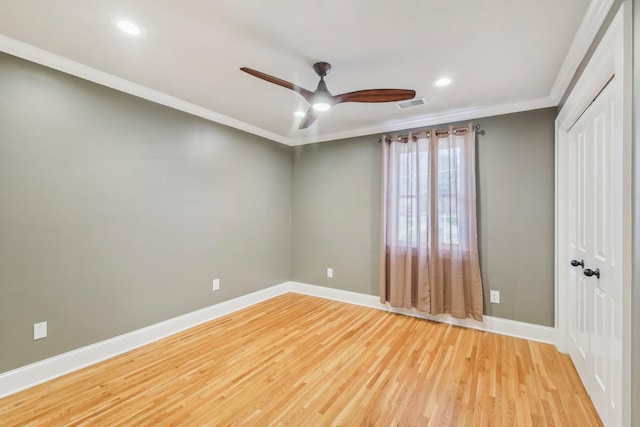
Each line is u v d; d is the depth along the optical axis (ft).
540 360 8.11
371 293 12.74
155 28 6.00
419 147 11.25
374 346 8.96
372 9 5.34
